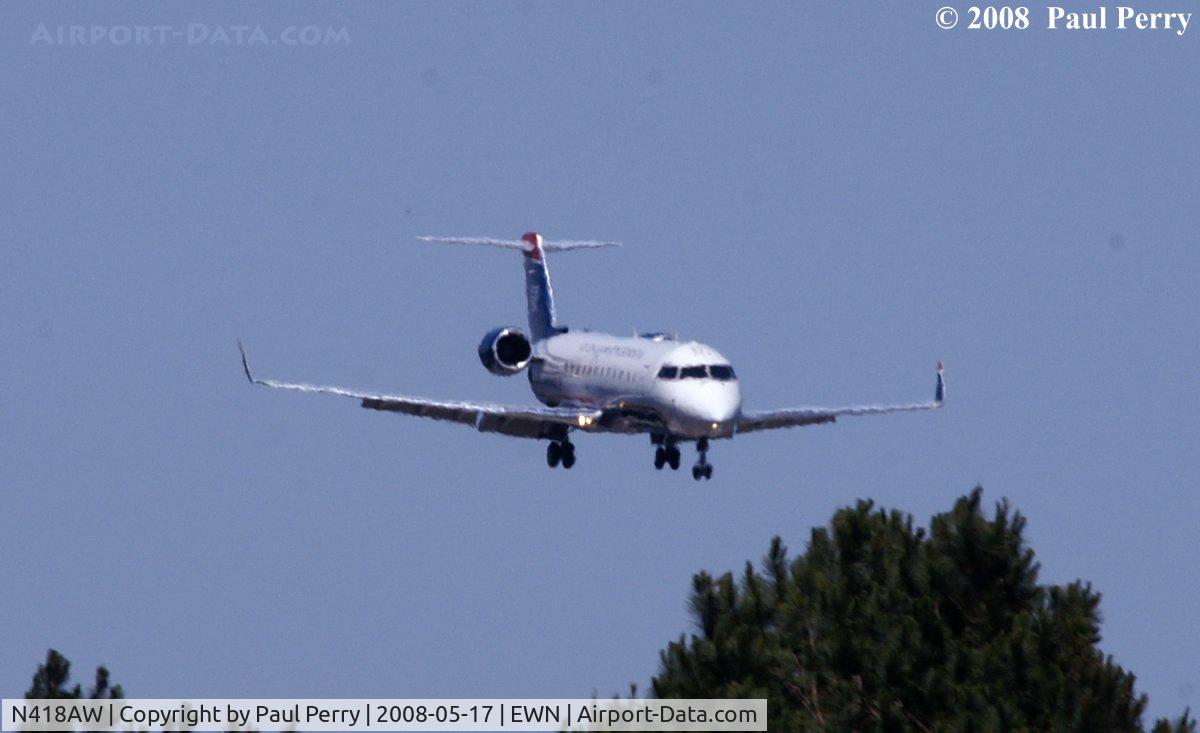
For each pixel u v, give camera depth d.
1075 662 137.25
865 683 139.62
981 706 134.75
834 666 140.12
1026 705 136.00
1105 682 134.12
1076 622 140.62
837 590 143.88
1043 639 138.38
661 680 139.75
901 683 138.50
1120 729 133.38
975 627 144.50
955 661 138.88
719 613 144.88
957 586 145.38
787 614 143.25
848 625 141.62
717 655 139.25
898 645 140.00
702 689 138.88
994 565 145.75
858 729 138.75
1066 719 133.38
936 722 136.00
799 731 133.75
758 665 139.38
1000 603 145.38
